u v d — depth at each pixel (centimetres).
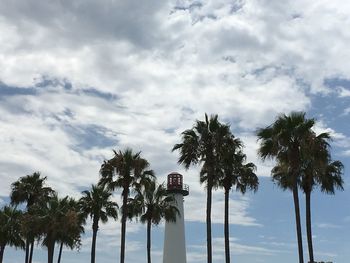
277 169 4291
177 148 4212
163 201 5672
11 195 6366
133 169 4916
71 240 5331
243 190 4953
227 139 4197
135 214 5431
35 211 5381
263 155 3638
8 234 5894
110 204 5816
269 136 3619
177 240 8006
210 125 4200
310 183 4119
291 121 3556
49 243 5231
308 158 3588
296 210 3541
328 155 3600
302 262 3434
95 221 5731
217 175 4284
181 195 8100
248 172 4950
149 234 5556
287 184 4250
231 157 4347
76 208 5609
